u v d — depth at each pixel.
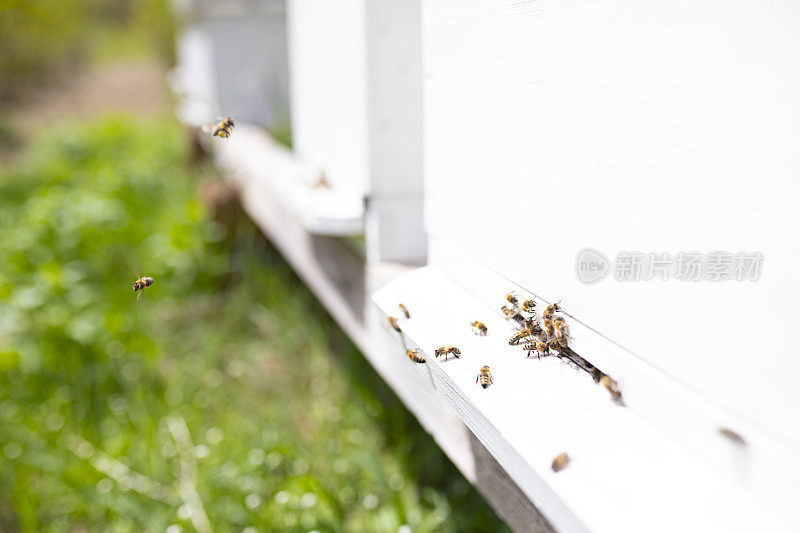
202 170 2.37
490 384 0.68
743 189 0.57
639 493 0.60
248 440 1.09
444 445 0.83
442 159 0.81
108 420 1.18
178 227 1.69
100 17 10.41
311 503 0.96
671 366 0.61
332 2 0.99
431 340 0.74
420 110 0.91
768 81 0.55
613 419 0.64
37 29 5.70
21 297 1.39
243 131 2.00
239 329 1.48
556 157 0.67
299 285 1.63
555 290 0.69
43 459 1.05
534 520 0.72
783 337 0.56
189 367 1.33
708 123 0.58
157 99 5.54
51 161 2.88
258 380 1.28
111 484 1.03
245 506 0.98
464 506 0.98
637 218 0.62
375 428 1.10
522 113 0.70
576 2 0.64
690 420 0.61
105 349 1.32
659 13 0.60
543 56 0.67
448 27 0.77
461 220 0.79
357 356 1.25
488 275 0.76
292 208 1.04
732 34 0.57
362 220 0.93
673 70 0.59
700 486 0.59
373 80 0.89
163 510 0.99
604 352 0.66
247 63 2.08
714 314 0.59
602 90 0.63
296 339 1.39
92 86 6.31
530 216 0.70
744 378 0.58
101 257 1.68
